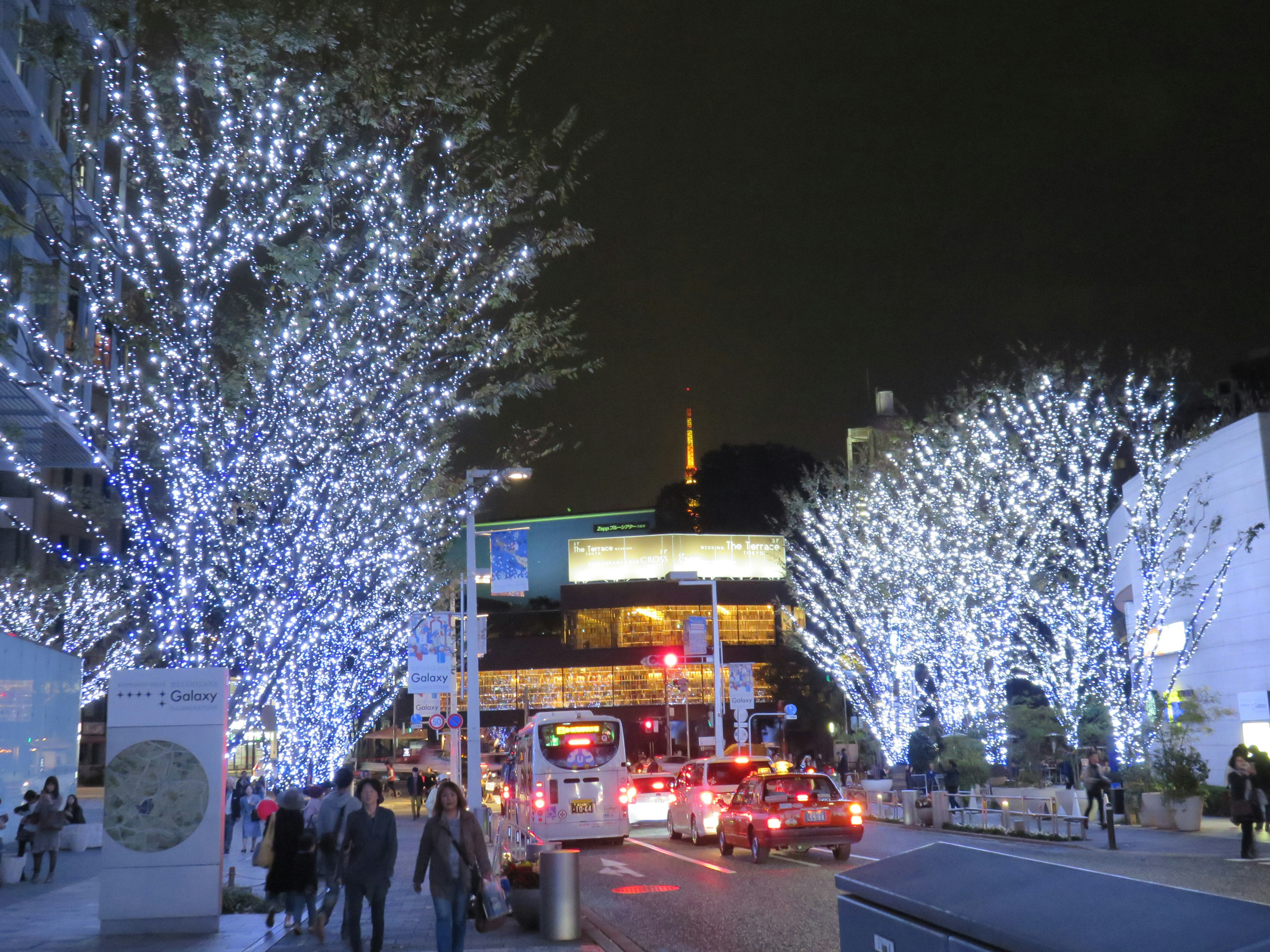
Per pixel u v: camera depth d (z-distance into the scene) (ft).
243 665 60.49
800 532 151.84
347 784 40.83
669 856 74.95
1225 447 94.99
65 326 71.61
